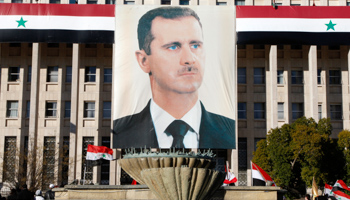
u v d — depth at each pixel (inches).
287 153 1728.6
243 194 1038.4
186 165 754.2
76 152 2095.2
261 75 2214.6
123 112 1910.7
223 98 1927.9
